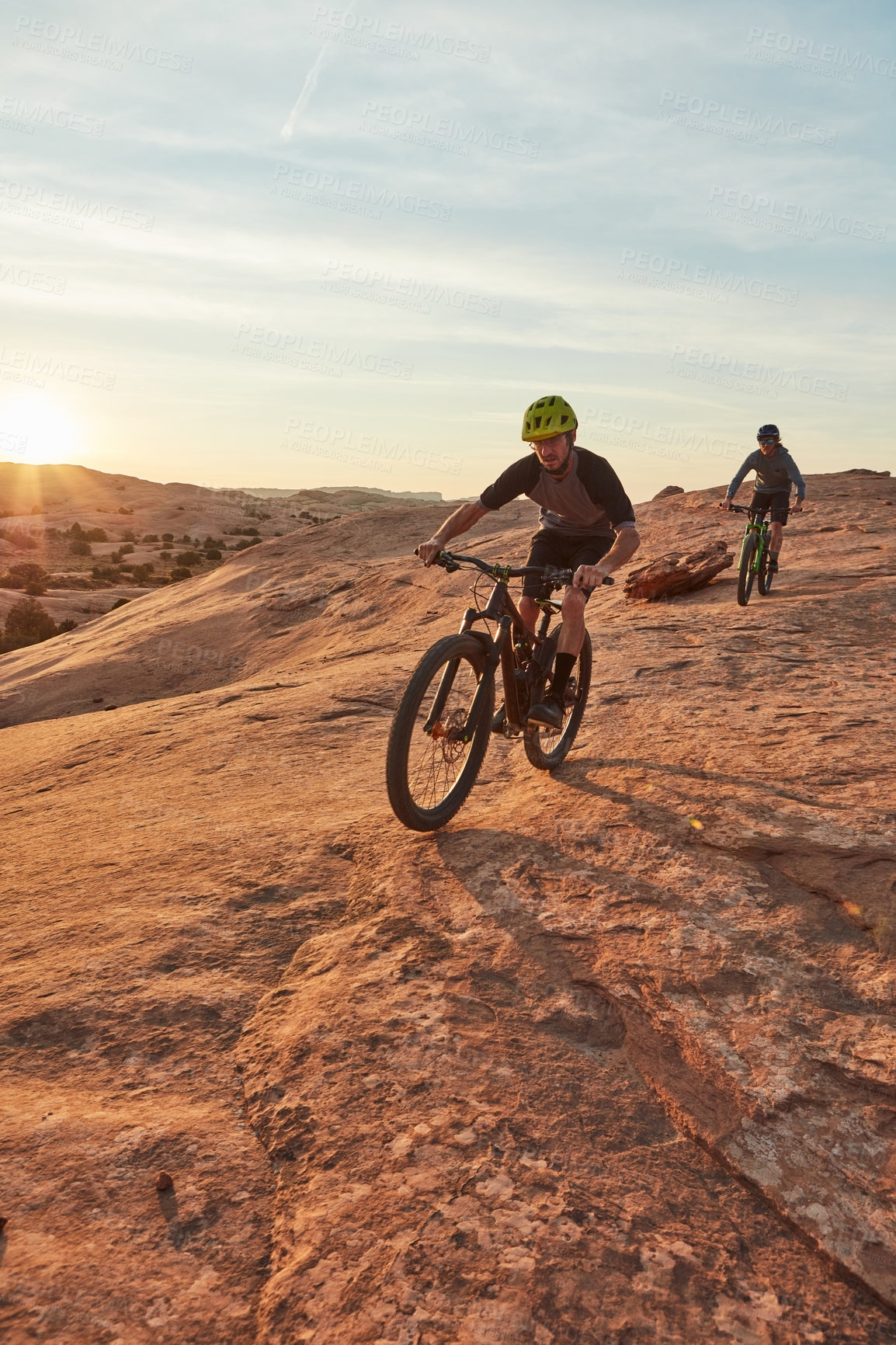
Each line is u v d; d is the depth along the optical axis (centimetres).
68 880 427
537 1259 192
